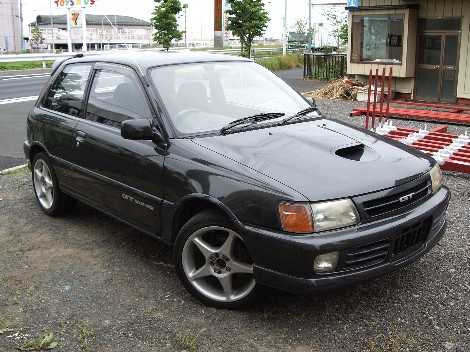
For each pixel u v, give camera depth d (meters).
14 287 4.06
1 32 74.56
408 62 14.98
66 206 5.52
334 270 3.22
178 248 3.78
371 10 15.43
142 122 3.91
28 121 5.72
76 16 34.88
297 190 3.25
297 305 3.74
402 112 10.93
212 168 3.61
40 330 3.47
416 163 3.83
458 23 14.21
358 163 3.60
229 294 3.64
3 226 5.36
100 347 3.28
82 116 4.92
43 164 5.55
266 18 28.98
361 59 15.98
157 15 33.69
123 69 4.58
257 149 3.73
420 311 3.63
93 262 4.50
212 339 3.35
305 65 21.23
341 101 15.02
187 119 4.12
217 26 46.66
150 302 3.82
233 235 3.49
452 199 5.89
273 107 4.57
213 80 4.58
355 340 3.32
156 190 3.98
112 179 4.44
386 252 3.38
